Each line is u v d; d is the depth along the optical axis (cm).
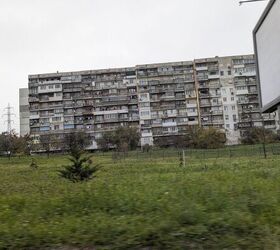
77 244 567
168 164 3950
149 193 955
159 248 546
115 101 11825
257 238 570
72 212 808
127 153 7256
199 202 823
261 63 1291
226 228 604
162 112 11731
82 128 11794
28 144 8994
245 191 963
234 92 11656
